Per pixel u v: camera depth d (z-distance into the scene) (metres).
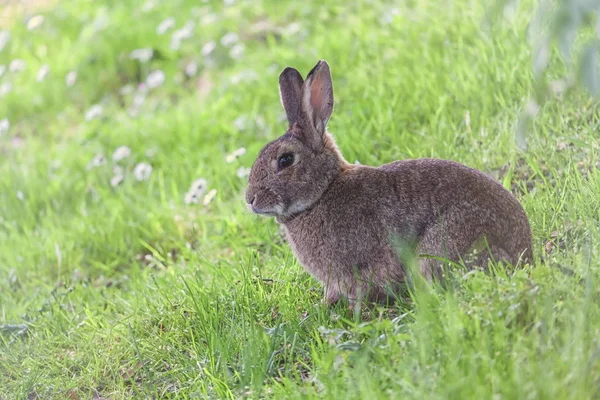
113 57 20.03
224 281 10.33
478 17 14.52
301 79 9.66
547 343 6.86
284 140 9.09
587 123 11.30
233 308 9.26
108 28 20.91
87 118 16.72
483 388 6.42
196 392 8.35
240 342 8.85
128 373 9.32
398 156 12.24
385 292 8.91
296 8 19.28
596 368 6.41
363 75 14.60
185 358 9.08
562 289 7.46
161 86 18.50
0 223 14.74
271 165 9.07
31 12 23.53
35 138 18.33
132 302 10.78
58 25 22.48
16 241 13.84
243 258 11.07
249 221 12.24
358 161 12.33
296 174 9.02
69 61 20.41
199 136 15.36
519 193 10.55
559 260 8.35
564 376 6.46
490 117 12.33
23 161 16.78
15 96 19.72
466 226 8.41
